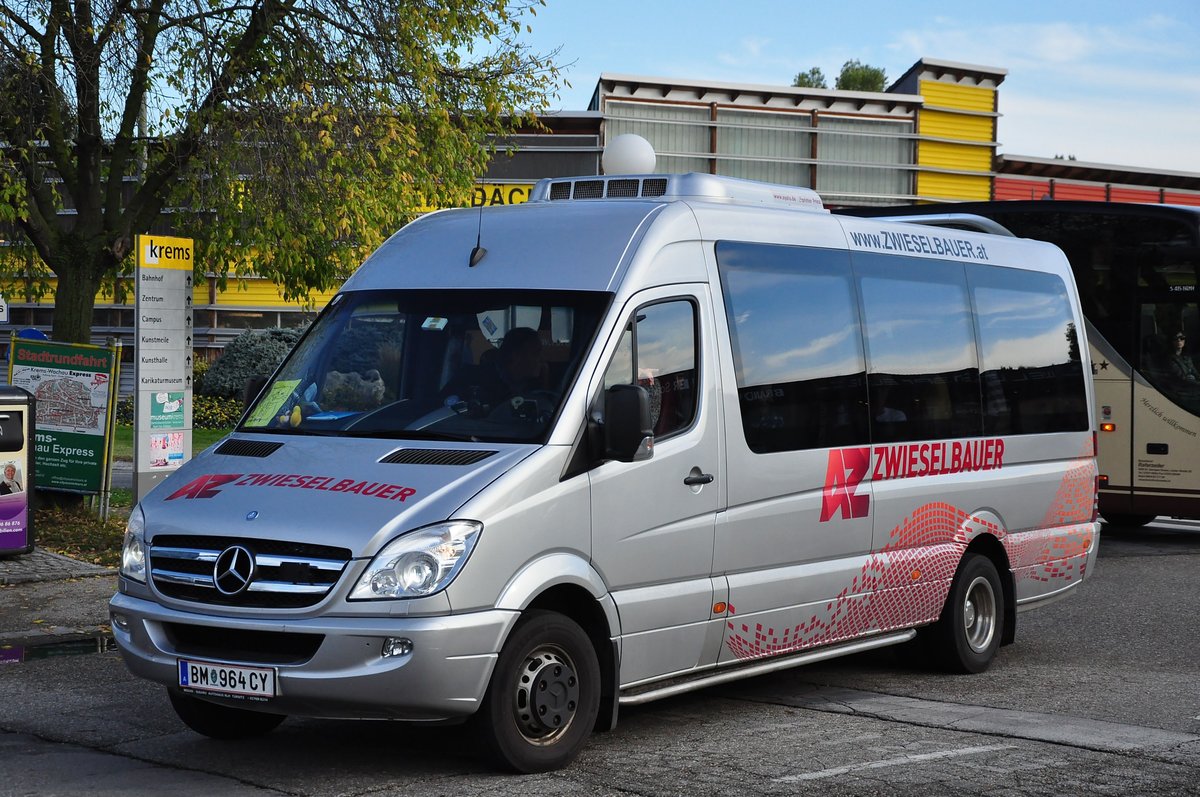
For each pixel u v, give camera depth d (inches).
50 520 549.6
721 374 283.0
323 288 667.4
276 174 606.9
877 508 321.4
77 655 355.6
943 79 1328.7
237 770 245.4
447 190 677.9
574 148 1202.6
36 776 240.8
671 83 1234.0
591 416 252.8
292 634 227.6
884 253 339.6
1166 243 620.4
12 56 578.9
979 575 356.5
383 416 261.6
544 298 268.1
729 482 281.4
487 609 230.5
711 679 280.8
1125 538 663.1
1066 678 346.6
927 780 241.0
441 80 684.7
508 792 229.8
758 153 1272.1
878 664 366.6
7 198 566.6
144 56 602.9
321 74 617.9
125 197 968.3
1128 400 631.8
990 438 363.3
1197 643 398.3
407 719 228.7
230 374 1096.2
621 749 263.9
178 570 238.5
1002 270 381.7
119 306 1227.2
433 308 275.6
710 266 287.4
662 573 265.9
